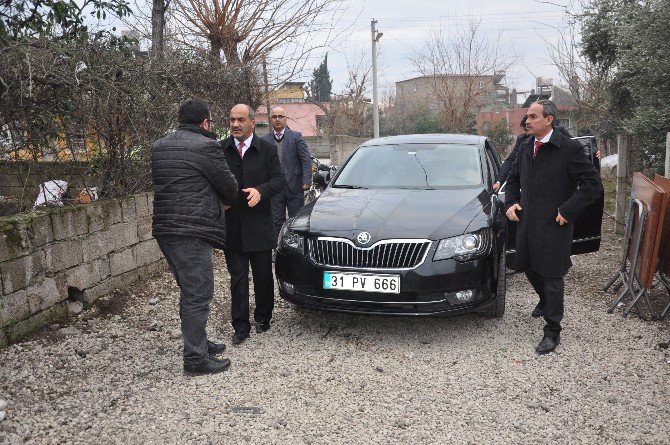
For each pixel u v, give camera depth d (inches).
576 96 784.3
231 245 169.2
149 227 242.8
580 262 271.4
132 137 243.1
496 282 174.9
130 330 186.4
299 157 273.1
